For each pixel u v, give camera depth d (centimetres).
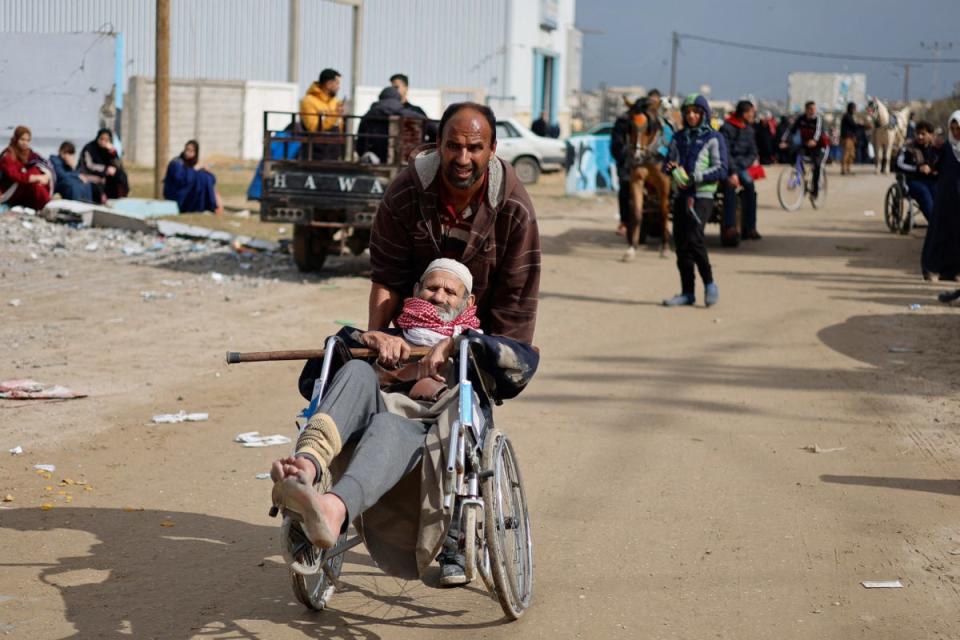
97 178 1905
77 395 799
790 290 1341
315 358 450
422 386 462
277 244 1580
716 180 1209
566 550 526
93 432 718
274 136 1332
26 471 636
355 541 432
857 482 631
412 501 434
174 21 4491
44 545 523
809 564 507
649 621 446
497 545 415
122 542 529
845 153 3672
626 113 1828
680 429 743
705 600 467
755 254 1680
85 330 1028
